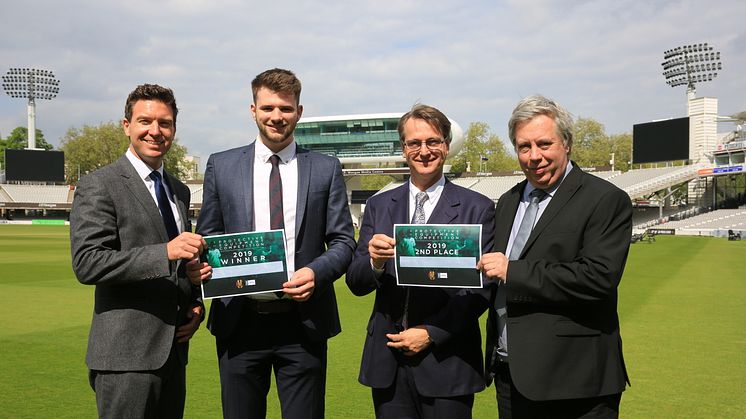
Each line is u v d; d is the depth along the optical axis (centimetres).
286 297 336
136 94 323
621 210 282
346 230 355
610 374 284
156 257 296
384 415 330
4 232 4297
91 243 298
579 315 282
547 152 288
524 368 281
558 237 285
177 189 361
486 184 6875
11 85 7181
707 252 2488
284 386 343
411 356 319
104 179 312
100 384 309
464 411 319
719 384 568
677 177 5044
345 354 702
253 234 318
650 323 890
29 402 501
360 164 7600
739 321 907
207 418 473
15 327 843
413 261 307
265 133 333
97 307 315
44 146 9000
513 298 281
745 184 5012
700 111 5244
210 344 752
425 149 317
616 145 7788
